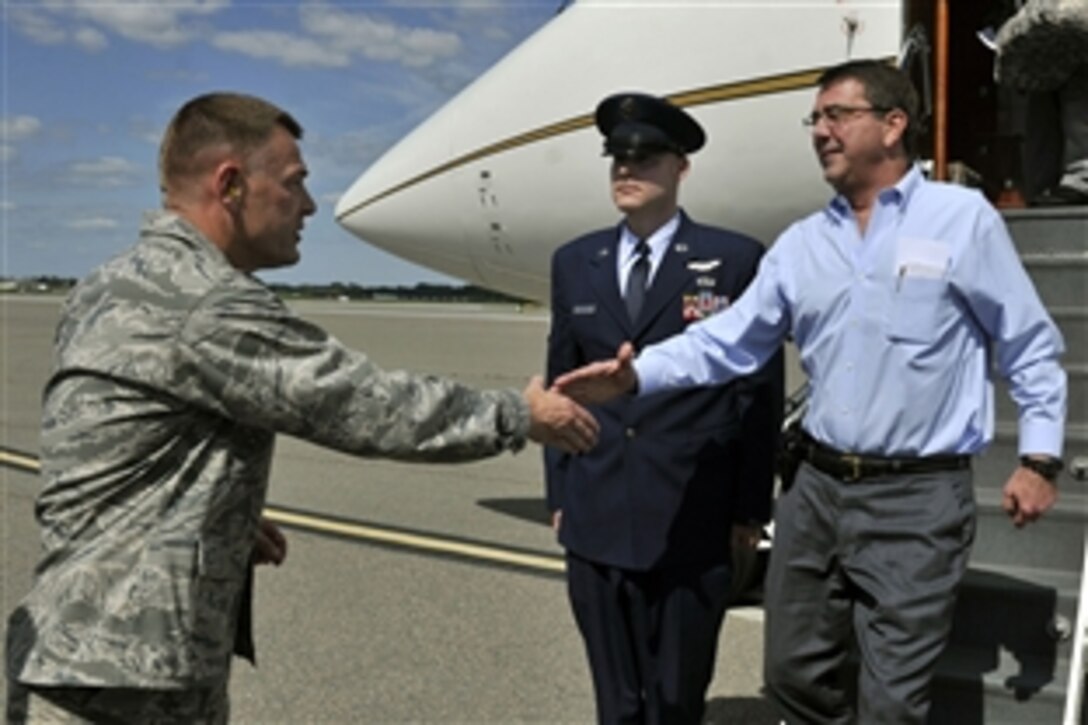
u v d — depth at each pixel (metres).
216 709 1.88
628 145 2.66
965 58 5.52
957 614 3.01
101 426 1.73
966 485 2.41
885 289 2.37
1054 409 2.31
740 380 2.73
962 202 2.35
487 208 6.43
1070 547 3.07
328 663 4.17
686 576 2.69
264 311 1.76
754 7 5.27
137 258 1.82
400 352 21.11
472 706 3.75
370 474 8.50
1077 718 2.54
